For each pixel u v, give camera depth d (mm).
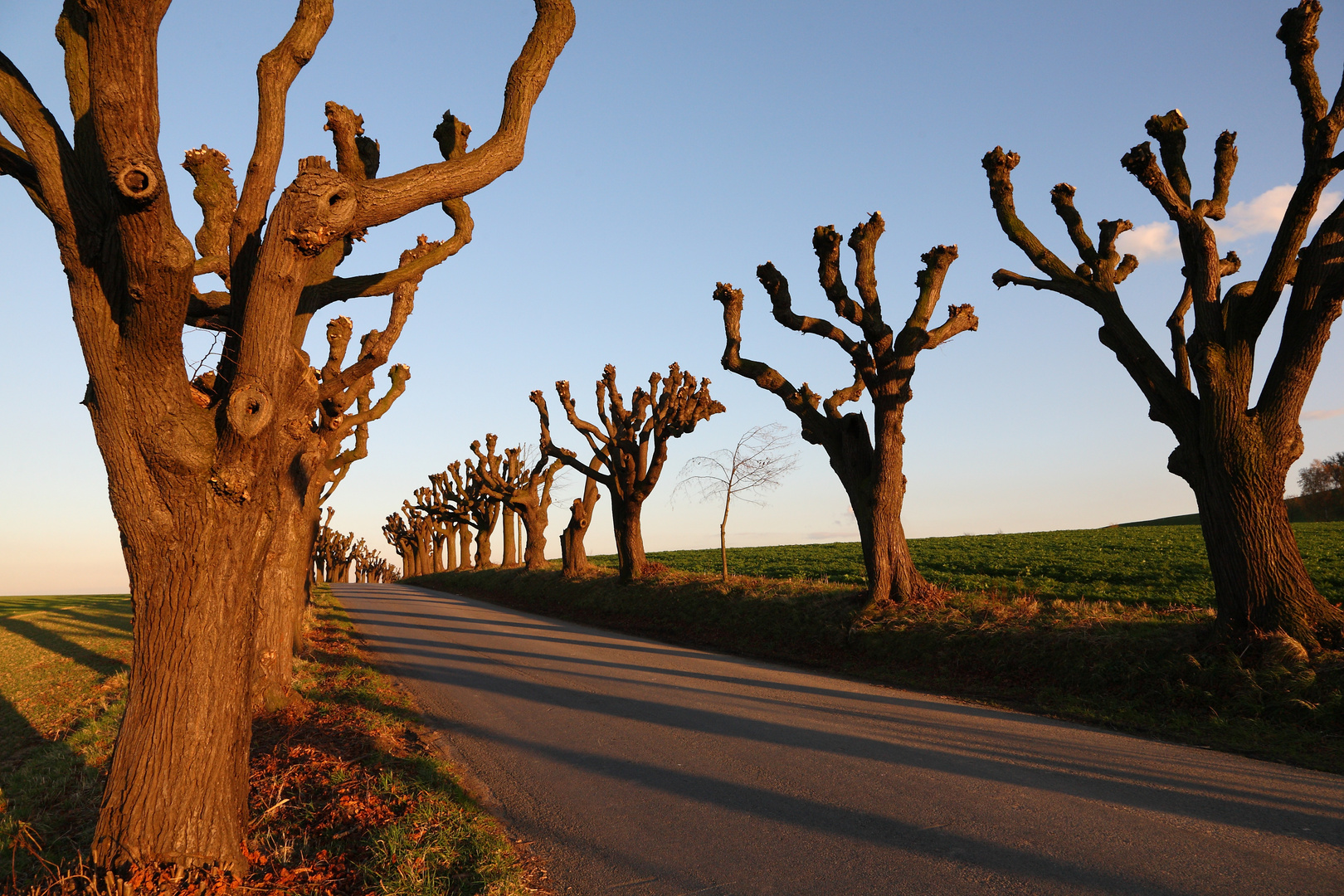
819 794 6207
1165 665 9906
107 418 4383
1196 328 10297
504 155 5281
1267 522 9648
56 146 4191
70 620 26047
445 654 16406
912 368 15383
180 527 4559
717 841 5293
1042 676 11102
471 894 4461
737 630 17938
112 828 4445
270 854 5035
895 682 12062
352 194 4605
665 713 9711
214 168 6812
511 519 47375
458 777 6953
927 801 5926
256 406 4523
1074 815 5539
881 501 15539
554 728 9047
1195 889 4242
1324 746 7438
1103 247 11727
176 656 4551
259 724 9406
